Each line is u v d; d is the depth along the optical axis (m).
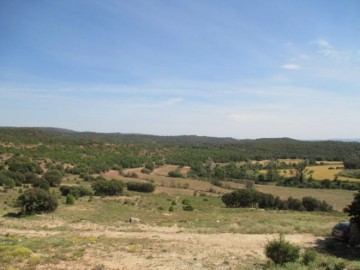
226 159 149.50
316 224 30.62
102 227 30.47
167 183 107.62
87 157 132.50
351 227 24.14
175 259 17.77
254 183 108.19
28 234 25.98
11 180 86.88
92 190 80.88
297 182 102.44
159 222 34.31
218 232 27.30
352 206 24.05
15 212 43.03
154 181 109.81
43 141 147.75
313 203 62.09
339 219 36.62
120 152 152.50
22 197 40.56
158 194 89.25
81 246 20.30
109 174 118.31
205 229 28.66
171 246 21.17
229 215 40.75
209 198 83.25
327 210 61.16
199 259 18.02
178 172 122.75
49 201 41.19
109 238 23.77
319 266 16.86
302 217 37.97
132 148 166.88
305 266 16.44
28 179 93.19
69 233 26.55
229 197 65.12
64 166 118.25
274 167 124.69
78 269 15.62
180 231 27.83
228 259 18.27
